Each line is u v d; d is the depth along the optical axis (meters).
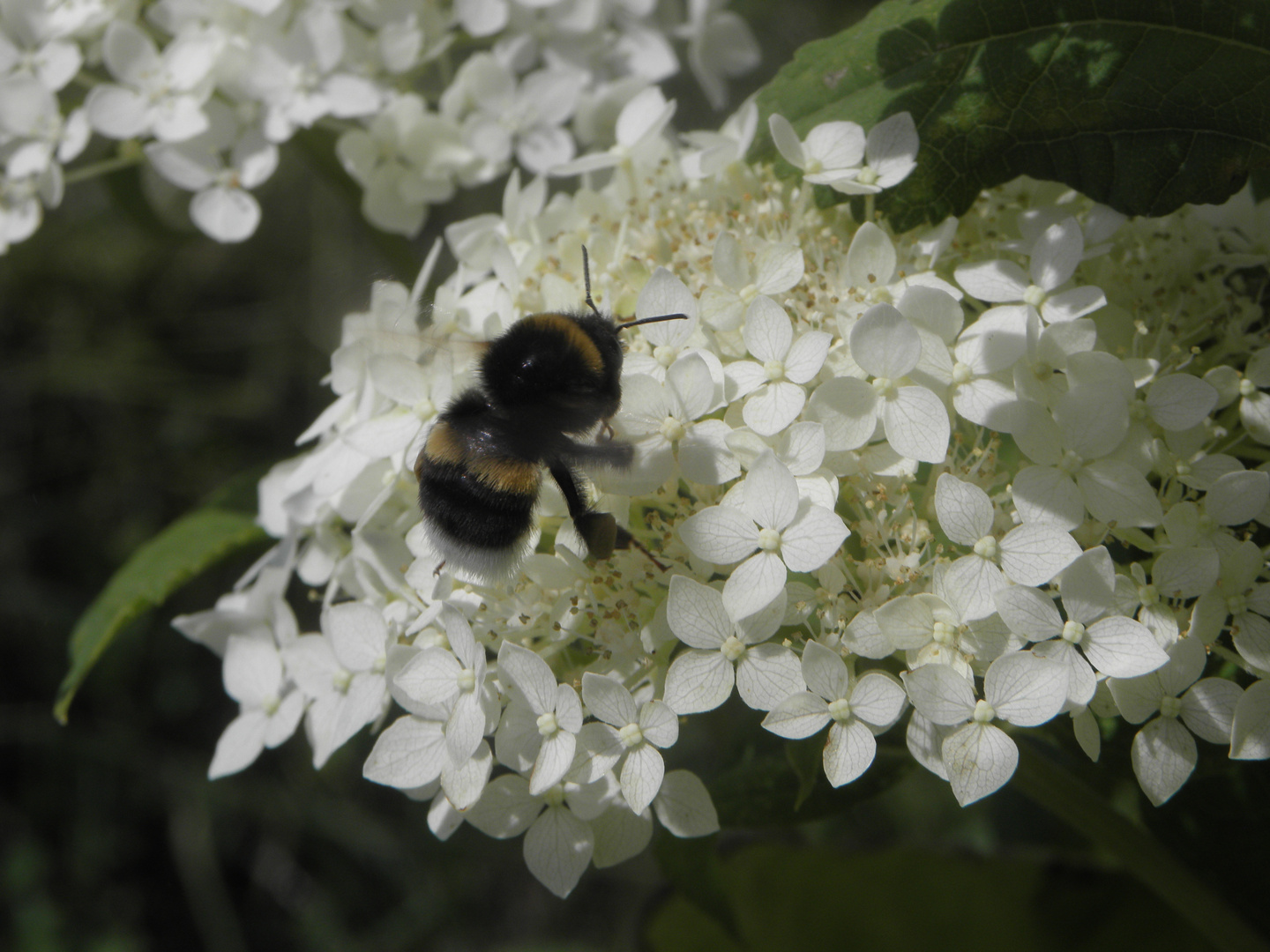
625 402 0.21
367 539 0.22
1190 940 0.25
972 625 0.20
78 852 0.50
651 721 0.20
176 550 0.26
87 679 0.52
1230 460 0.21
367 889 0.51
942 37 0.22
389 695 0.22
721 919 0.24
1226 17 0.21
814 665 0.20
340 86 0.26
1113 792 0.23
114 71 0.26
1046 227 0.22
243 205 0.26
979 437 0.21
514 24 0.27
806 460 0.21
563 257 0.23
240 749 0.23
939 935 0.26
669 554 0.21
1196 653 0.20
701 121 0.49
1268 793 0.22
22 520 0.54
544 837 0.21
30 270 0.56
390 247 0.28
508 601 0.21
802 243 0.23
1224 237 0.23
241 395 0.57
